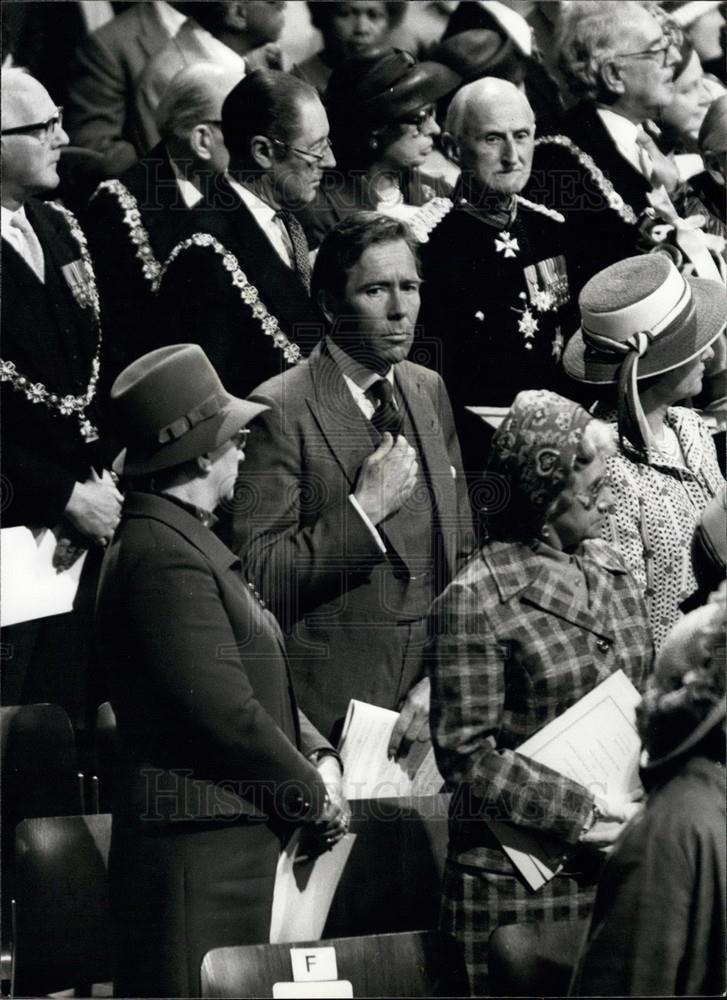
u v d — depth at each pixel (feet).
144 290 30.37
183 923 29.30
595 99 31.65
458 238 31.01
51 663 29.71
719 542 30.73
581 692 29.50
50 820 29.25
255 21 30.66
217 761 29.50
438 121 31.12
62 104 30.42
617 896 26.89
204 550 29.66
